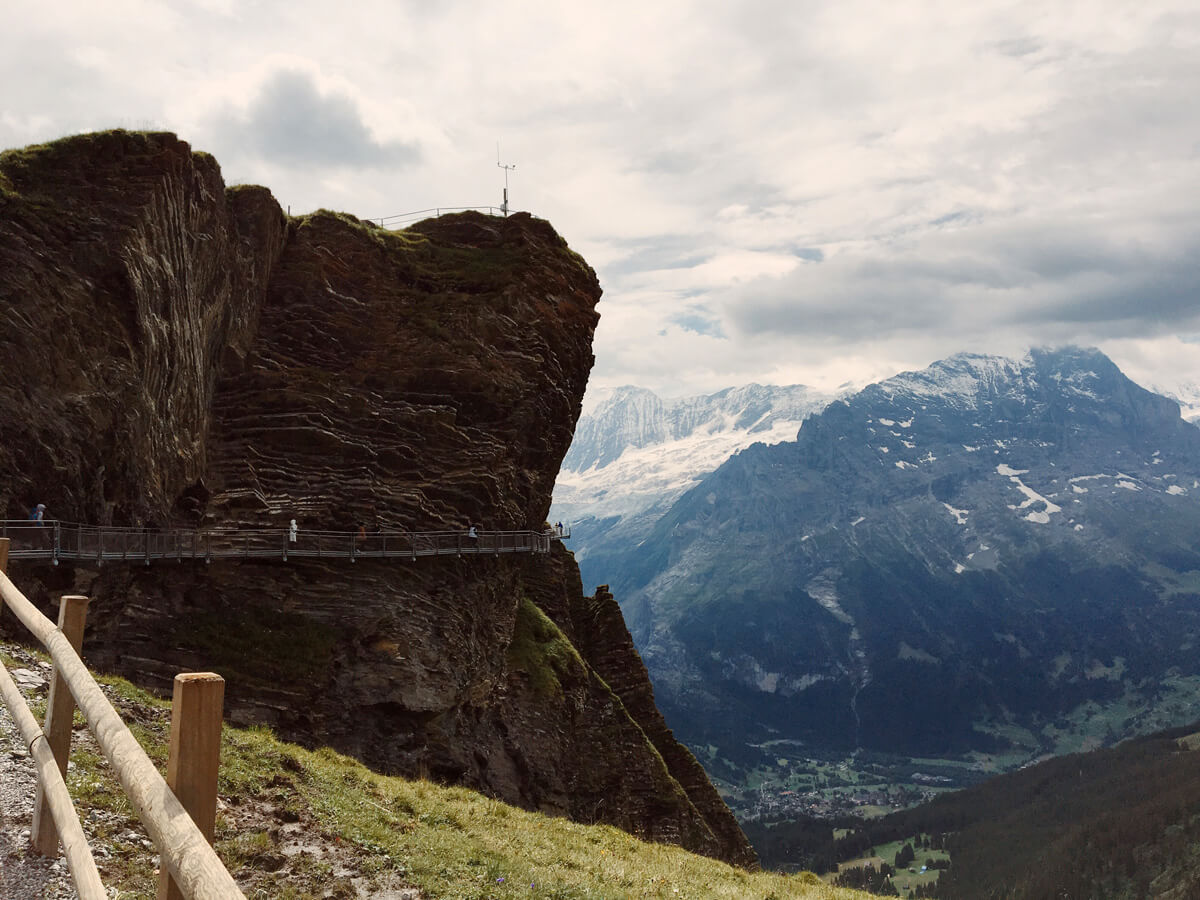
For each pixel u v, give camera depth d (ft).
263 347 233.14
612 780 269.44
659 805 280.31
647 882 86.79
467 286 276.82
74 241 164.25
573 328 301.22
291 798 69.26
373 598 201.36
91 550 147.23
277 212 245.45
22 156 171.01
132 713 75.36
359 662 192.75
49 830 33.99
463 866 67.21
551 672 264.72
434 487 236.63
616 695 304.91
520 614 278.05
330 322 246.27
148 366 174.91
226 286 217.36
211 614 176.76
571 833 109.19
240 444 215.10
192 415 198.18
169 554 168.86
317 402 227.61
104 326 163.84
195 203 201.67
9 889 31.22
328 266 253.03
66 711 33.01
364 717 190.49
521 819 105.60
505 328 271.28
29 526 133.69
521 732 248.52
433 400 249.96
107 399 159.94
